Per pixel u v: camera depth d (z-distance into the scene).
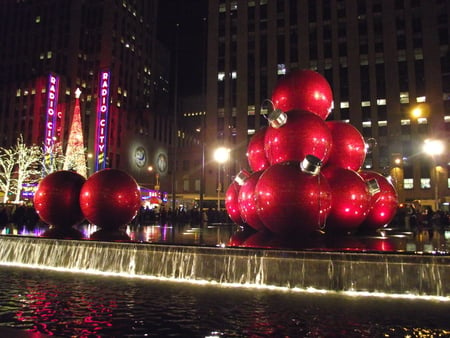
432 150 25.06
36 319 4.89
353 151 9.44
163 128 88.19
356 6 58.38
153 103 99.31
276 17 61.47
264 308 5.33
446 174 50.53
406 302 5.64
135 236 10.79
